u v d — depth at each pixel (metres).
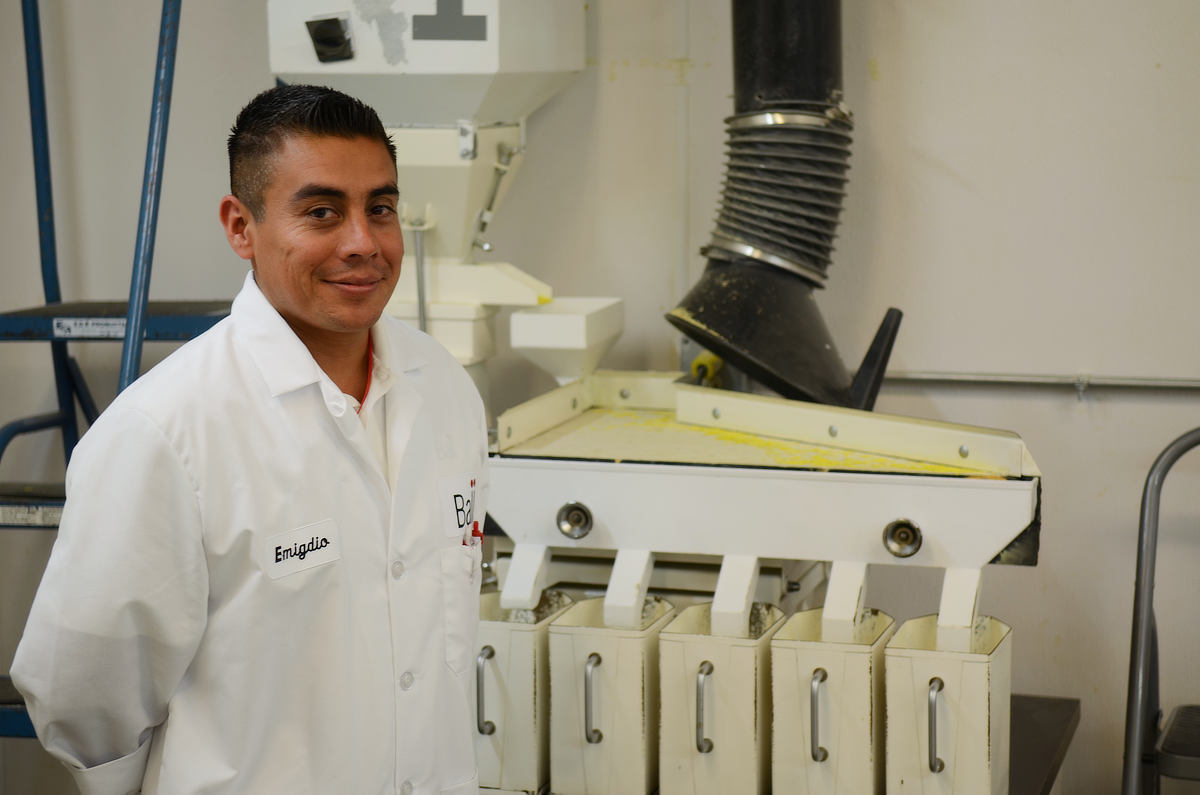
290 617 1.11
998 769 1.57
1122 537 2.34
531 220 2.50
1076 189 2.27
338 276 1.09
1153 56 2.20
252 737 1.11
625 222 2.46
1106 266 2.27
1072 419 2.33
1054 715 2.09
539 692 1.65
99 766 1.16
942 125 2.30
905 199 2.34
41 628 1.09
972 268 2.33
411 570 1.19
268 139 1.08
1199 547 2.30
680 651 1.59
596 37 2.42
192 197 2.52
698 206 2.44
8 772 2.62
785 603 1.91
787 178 2.07
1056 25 2.23
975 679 1.48
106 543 1.07
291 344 1.13
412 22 1.87
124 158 2.53
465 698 1.26
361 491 1.16
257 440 1.11
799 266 2.07
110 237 2.55
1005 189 2.29
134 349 1.83
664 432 1.96
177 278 2.56
